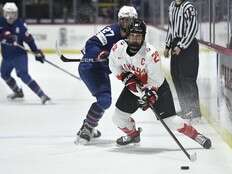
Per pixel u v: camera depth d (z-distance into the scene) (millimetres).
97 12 32938
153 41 27547
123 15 9977
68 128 12297
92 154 9812
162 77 9250
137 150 10039
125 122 10055
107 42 10312
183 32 12164
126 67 9328
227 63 10359
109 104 10430
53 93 17969
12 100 16750
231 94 9922
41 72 23672
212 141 10625
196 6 14953
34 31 32031
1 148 10438
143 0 31609
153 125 12391
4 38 15820
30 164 9219
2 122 13188
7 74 16641
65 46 32094
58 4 33344
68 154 9859
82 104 15719
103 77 10453
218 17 11891
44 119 13484
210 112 12305
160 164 9008
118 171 8641
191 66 12422
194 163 9039
